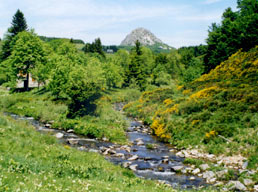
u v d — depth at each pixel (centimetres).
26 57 6209
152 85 9450
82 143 2328
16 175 764
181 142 2502
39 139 1719
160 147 2450
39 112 3544
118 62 11012
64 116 3328
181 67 13825
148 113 4169
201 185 1436
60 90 5009
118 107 5953
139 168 1731
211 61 5616
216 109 2928
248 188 1373
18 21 8225
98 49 13575
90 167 1238
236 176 1566
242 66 4216
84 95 3378
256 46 4509
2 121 1812
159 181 1445
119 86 9719
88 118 3334
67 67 5047
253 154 1869
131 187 1042
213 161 1930
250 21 4831
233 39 5141
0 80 8088
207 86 4181
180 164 1867
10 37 8100
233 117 2542
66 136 2539
